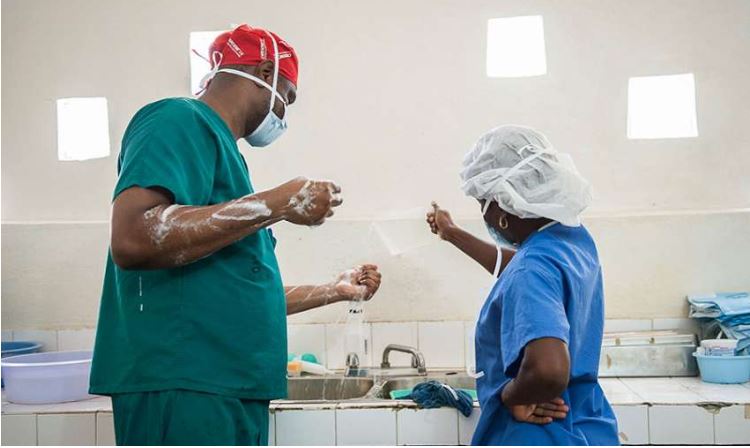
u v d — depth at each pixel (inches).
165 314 62.2
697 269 107.8
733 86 109.9
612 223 108.7
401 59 112.3
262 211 59.0
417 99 112.1
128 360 62.6
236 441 64.3
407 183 112.1
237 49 69.4
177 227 56.8
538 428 60.7
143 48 113.5
